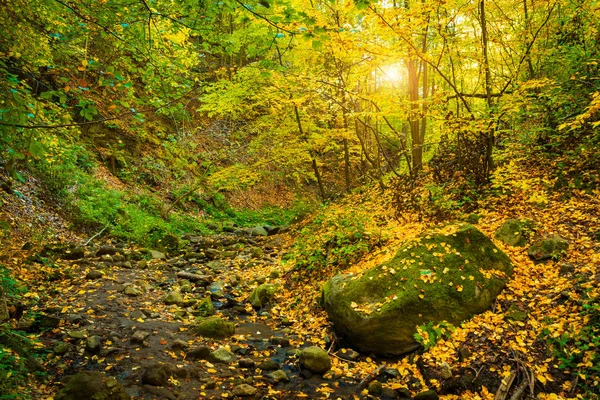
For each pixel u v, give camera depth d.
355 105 12.59
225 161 16.89
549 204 6.94
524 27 8.44
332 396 4.29
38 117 4.43
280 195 20.17
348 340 5.35
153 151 15.34
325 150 12.57
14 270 6.43
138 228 10.75
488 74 7.86
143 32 4.49
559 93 7.40
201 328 5.61
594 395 3.75
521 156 8.14
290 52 10.55
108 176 12.93
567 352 4.25
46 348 4.56
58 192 9.91
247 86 10.05
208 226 14.42
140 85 9.01
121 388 3.86
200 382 4.39
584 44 7.73
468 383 4.27
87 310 5.79
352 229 7.82
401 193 9.50
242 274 8.71
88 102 3.12
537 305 5.04
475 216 7.41
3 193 8.27
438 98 7.56
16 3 5.12
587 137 7.53
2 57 4.12
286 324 6.23
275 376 4.59
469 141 8.35
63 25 5.47
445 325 4.96
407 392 4.29
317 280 7.19
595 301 4.59
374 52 7.41
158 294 7.07
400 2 9.40
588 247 5.62
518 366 4.27
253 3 3.58
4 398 3.29
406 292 5.19
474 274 5.42
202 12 4.12
